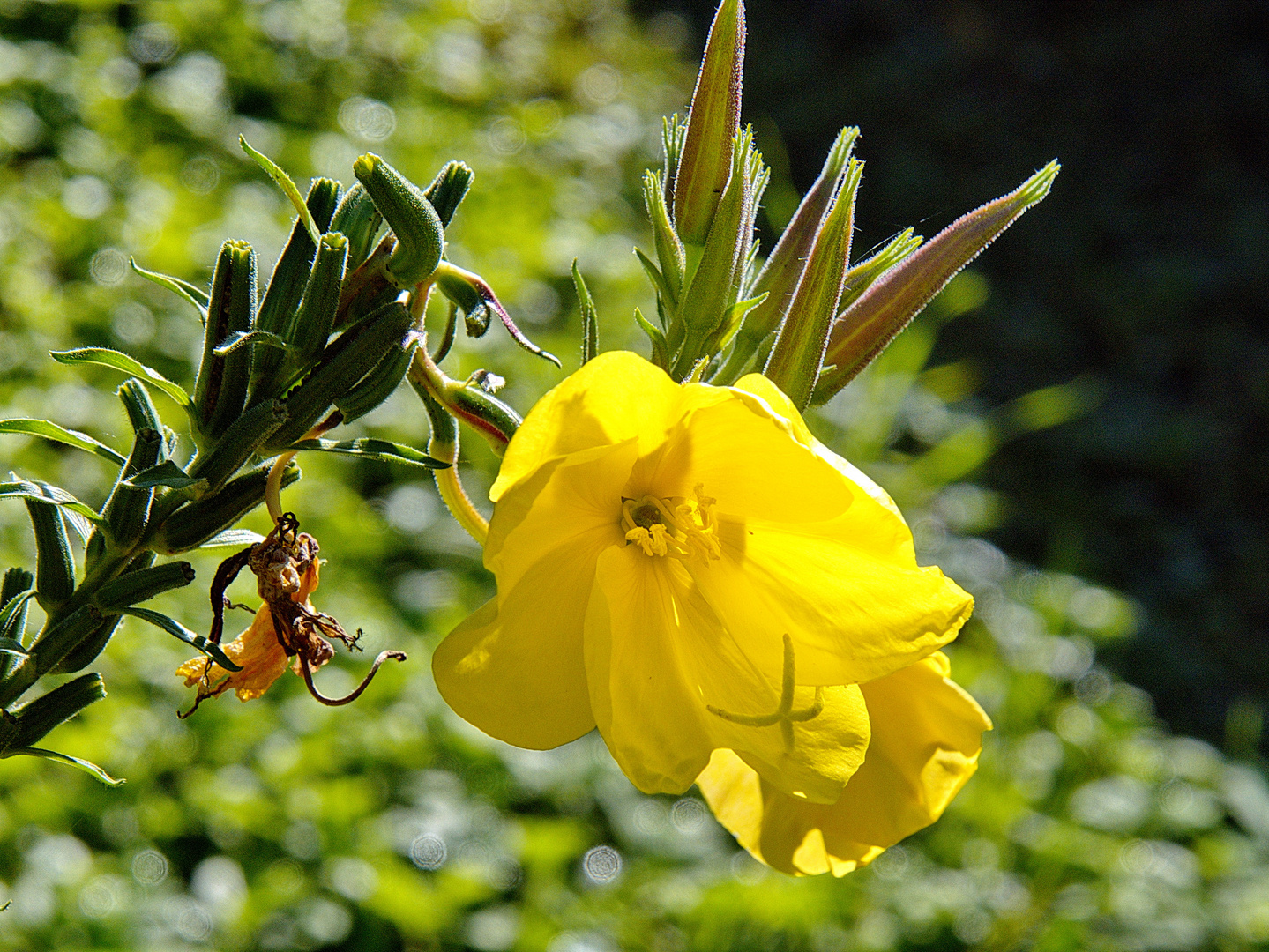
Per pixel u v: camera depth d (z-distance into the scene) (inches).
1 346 137.8
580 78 321.1
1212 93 379.2
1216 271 325.4
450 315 44.7
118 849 111.7
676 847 132.0
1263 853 144.7
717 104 48.5
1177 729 212.4
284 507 134.6
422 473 166.6
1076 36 406.0
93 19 201.0
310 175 201.0
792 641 47.6
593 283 213.2
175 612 125.6
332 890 112.4
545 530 45.4
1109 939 128.9
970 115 384.2
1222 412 294.4
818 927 126.6
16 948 97.1
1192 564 254.1
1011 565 217.0
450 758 134.8
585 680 45.1
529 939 112.6
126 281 157.2
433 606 149.0
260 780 119.9
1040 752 151.9
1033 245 337.1
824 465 42.7
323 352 38.7
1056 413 267.6
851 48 430.3
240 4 225.9
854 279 55.3
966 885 134.9
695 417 44.5
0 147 164.1
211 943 105.9
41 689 113.7
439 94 265.1
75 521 41.3
